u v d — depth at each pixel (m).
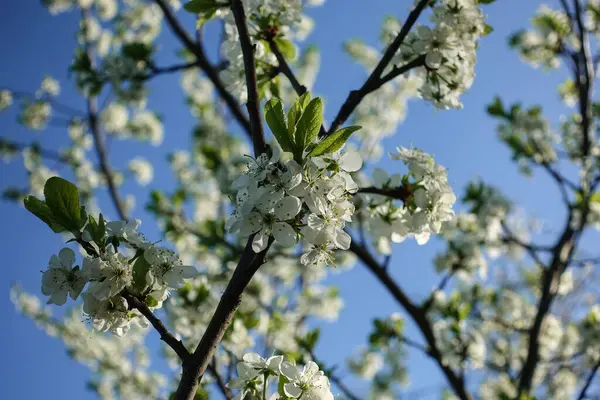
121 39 11.55
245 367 2.56
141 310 2.28
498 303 8.92
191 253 9.66
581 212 8.22
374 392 10.47
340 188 2.29
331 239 2.29
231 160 9.57
